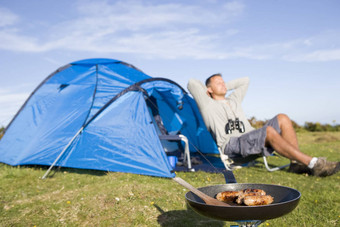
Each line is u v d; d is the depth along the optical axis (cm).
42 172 579
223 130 551
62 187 470
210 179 497
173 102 745
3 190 466
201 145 804
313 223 305
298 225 303
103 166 549
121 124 578
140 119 575
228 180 241
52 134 618
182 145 780
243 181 483
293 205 182
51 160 578
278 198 212
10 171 564
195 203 186
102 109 598
